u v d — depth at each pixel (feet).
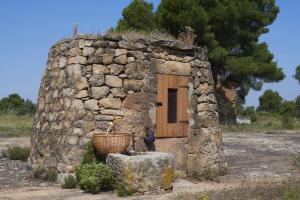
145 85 37.14
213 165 40.81
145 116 36.91
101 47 35.68
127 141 33.50
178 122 39.06
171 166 31.55
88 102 34.78
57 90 37.42
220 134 42.55
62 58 37.22
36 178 36.70
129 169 29.63
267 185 31.19
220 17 100.17
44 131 38.55
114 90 35.78
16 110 138.62
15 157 46.83
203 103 41.09
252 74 107.04
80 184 30.81
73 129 34.14
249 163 48.52
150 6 105.29
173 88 39.01
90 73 35.22
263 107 220.23
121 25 103.96
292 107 195.52
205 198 26.05
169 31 97.96
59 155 34.86
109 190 30.83
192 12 94.94
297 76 194.90
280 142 71.41
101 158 33.96
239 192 28.43
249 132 97.14
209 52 98.73
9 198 28.76
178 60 39.55
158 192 30.50
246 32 105.91
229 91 116.16
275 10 115.24
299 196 25.29
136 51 37.01
